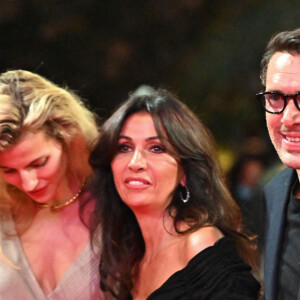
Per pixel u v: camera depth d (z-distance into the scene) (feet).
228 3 34.14
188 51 34.86
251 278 8.95
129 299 10.35
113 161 9.87
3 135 9.78
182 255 9.43
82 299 10.92
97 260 10.93
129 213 10.53
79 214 11.07
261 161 26.78
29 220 11.21
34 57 33.78
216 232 9.45
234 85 33.27
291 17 32.40
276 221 9.67
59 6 33.35
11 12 32.76
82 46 34.09
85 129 11.01
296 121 8.29
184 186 9.79
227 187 10.20
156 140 9.50
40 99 10.35
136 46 34.63
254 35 33.14
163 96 9.87
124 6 34.09
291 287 9.02
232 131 32.50
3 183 10.82
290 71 8.34
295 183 9.80
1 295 10.61
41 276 11.02
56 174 10.64
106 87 34.76
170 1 34.32
